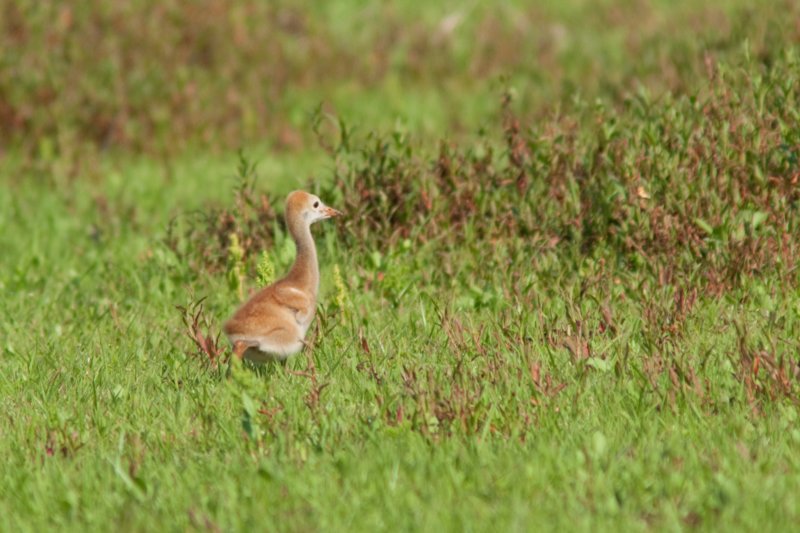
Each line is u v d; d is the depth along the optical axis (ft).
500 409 39.19
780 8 95.25
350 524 32.40
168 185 89.30
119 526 33.32
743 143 55.93
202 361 46.62
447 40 122.83
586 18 129.39
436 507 32.68
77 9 108.06
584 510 32.32
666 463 34.88
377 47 120.88
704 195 54.44
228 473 36.47
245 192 66.80
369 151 64.80
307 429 39.29
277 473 35.42
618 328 45.96
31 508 35.42
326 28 124.57
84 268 70.44
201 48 110.22
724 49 91.04
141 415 42.42
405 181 62.18
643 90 63.77
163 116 99.55
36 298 63.72
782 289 49.78
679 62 92.94
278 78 108.99
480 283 55.47
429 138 83.82
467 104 105.50
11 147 97.66
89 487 36.24
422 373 43.16
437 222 60.54
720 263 51.21
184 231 73.10
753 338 44.60
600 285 51.16
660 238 53.83
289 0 128.16
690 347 44.24
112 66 101.96
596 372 42.42
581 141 61.62
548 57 115.34
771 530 30.55
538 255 56.24
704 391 40.06
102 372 47.16
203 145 99.04
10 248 75.87
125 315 58.34
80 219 82.33
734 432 36.81
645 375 41.32
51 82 100.27
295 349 45.52
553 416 38.63
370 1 139.03
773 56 78.33
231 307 56.95
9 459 39.09
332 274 57.36
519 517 31.68
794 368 39.86
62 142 96.27
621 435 37.45
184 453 38.70
